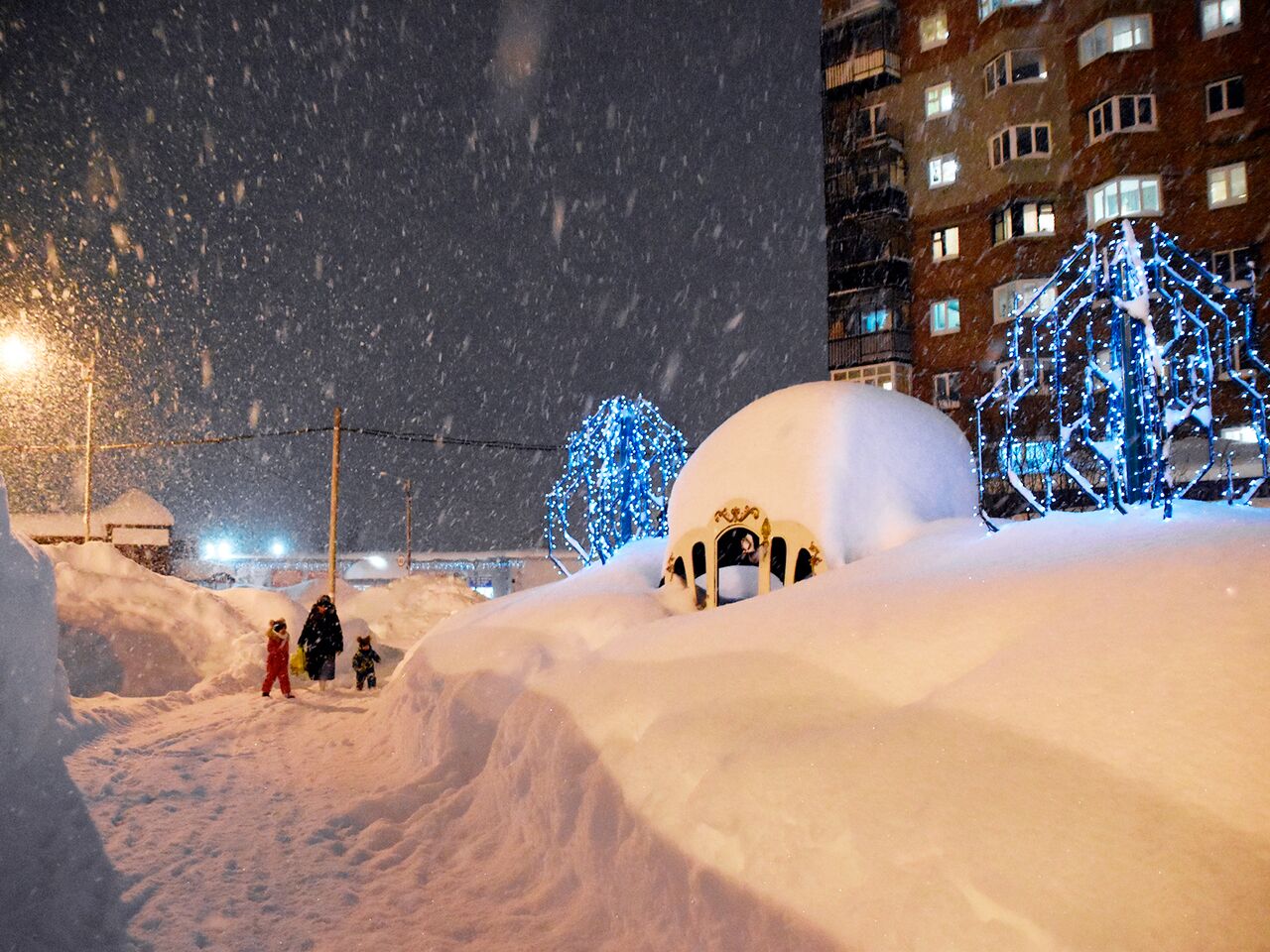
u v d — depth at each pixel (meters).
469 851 6.68
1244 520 6.11
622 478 17.25
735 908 4.06
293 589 27.69
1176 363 10.52
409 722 9.91
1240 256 21.12
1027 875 3.22
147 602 17.20
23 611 7.87
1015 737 3.97
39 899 5.54
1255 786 3.26
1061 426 8.45
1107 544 6.05
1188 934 2.81
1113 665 4.20
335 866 6.46
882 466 10.74
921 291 26.59
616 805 5.39
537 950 4.97
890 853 3.61
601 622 9.44
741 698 5.50
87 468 28.33
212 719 12.45
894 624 5.76
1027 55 24.56
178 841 6.83
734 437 11.43
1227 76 21.56
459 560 47.06
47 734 8.66
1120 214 22.59
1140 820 3.27
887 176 26.75
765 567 10.40
